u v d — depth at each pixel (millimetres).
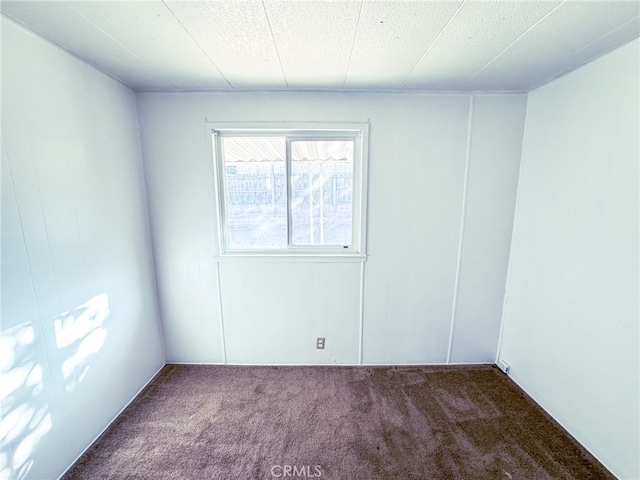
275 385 2230
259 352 2506
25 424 1304
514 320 2285
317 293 2414
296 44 1473
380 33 1369
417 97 2164
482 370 2428
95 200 1729
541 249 2006
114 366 1886
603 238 1558
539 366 2023
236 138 2295
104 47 1489
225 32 1359
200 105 2178
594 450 1608
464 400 2059
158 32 1355
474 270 2379
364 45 1481
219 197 2334
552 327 1907
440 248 2350
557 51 1523
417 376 2346
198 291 2412
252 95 2166
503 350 2428
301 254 2383
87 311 1658
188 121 2191
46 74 1407
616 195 1488
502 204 2283
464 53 1562
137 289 2143
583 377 1677
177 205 2293
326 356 2512
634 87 1398
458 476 1489
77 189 1595
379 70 1781
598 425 1587
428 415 1914
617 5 1146
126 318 2012
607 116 1531
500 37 1398
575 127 1731
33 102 1342
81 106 1628
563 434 1760
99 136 1768
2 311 1208
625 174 1442
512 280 2312
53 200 1445
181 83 2004
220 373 2383
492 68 1740
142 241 2217
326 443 1693
